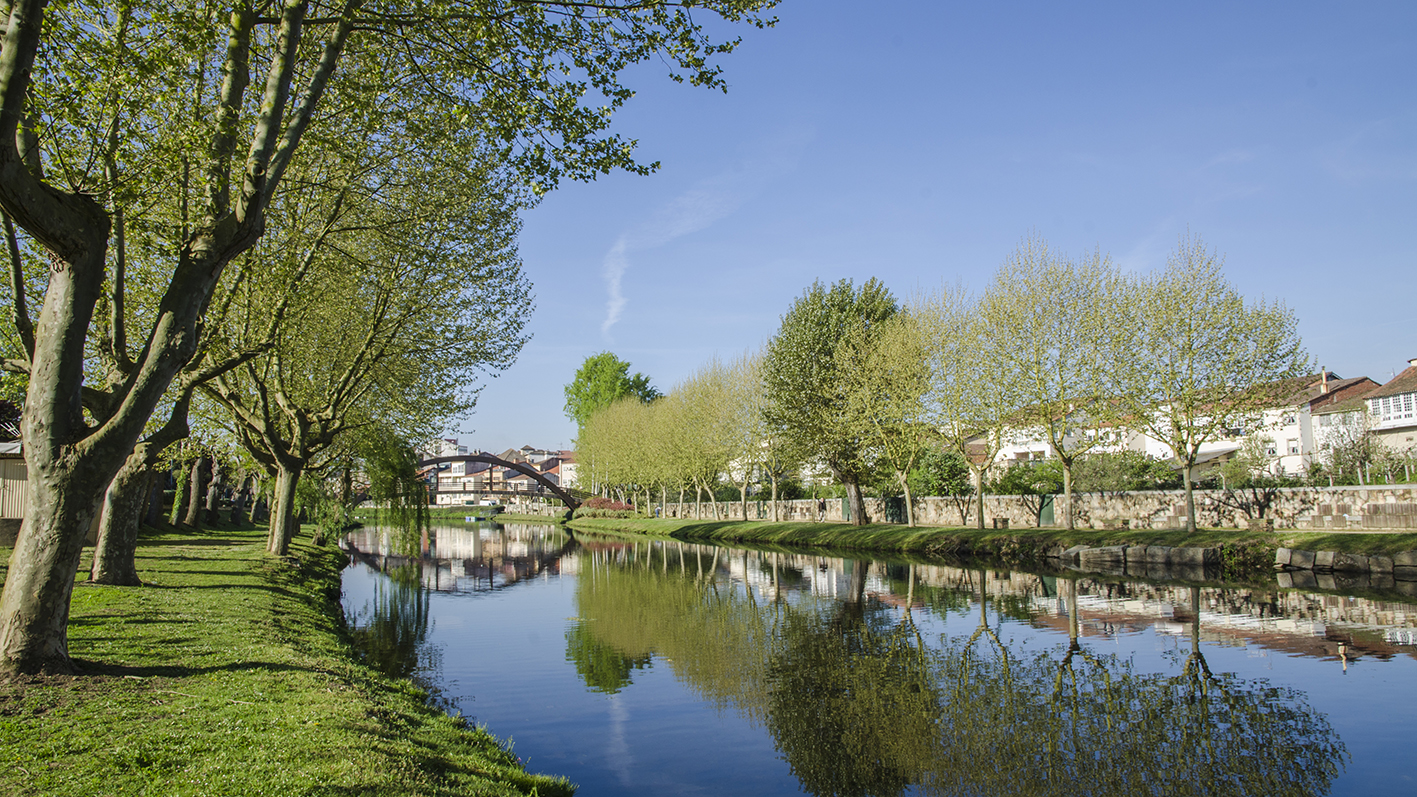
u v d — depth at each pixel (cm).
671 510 8619
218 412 2338
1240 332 2820
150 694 789
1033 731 1076
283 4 1010
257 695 827
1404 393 5078
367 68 1312
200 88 1103
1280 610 1912
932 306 3784
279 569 2169
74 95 882
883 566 3266
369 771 633
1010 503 4128
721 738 1084
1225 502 3184
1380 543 2419
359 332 2248
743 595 2523
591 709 1227
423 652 1642
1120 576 2695
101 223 806
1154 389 2967
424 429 2680
